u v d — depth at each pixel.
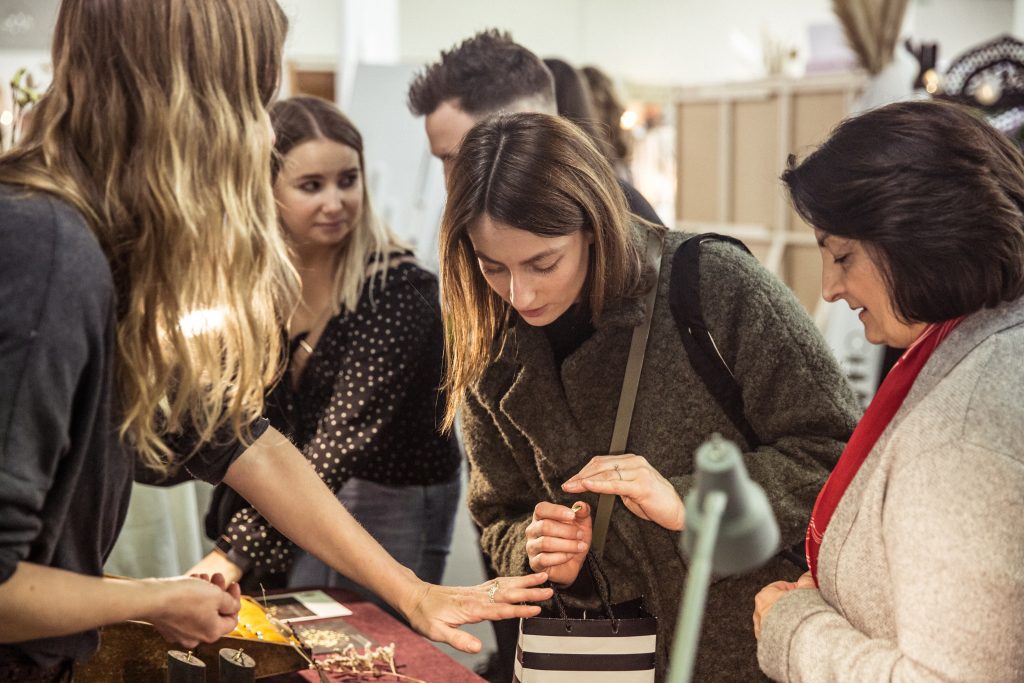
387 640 2.07
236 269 1.31
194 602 1.40
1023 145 3.36
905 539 1.26
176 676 1.62
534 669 1.71
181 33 1.24
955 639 1.20
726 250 1.85
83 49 1.24
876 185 1.32
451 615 1.77
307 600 2.29
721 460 0.83
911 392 1.38
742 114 5.82
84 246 1.18
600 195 1.70
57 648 1.32
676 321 1.82
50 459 1.16
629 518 1.87
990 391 1.26
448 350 1.96
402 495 2.63
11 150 1.26
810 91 5.41
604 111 4.32
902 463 1.30
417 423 2.60
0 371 1.10
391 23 6.29
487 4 9.77
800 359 1.80
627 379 1.83
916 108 1.36
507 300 1.78
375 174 4.85
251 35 1.30
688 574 1.84
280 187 2.47
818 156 1.40
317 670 1.83
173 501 3.08
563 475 1.92
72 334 1.15
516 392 1.91
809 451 1.81
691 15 10.52
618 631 1.71
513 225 1.66
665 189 9.62
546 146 1.68
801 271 5.59
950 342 1.36
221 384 1.38
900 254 1.32
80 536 1.31
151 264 1.26
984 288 1.31
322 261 2.56
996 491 1.21
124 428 1.28
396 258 2.59
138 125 1.24
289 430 2.54
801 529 1.77
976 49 3.48
